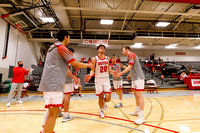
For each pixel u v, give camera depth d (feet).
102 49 8.23
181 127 6.57
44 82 4.36
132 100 15.31
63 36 5.01
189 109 10.62
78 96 19.69
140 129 6.33
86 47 46.57
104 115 8.99
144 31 32.48
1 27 22.49
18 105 12.90
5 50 23.24
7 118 8.41
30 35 30.48
